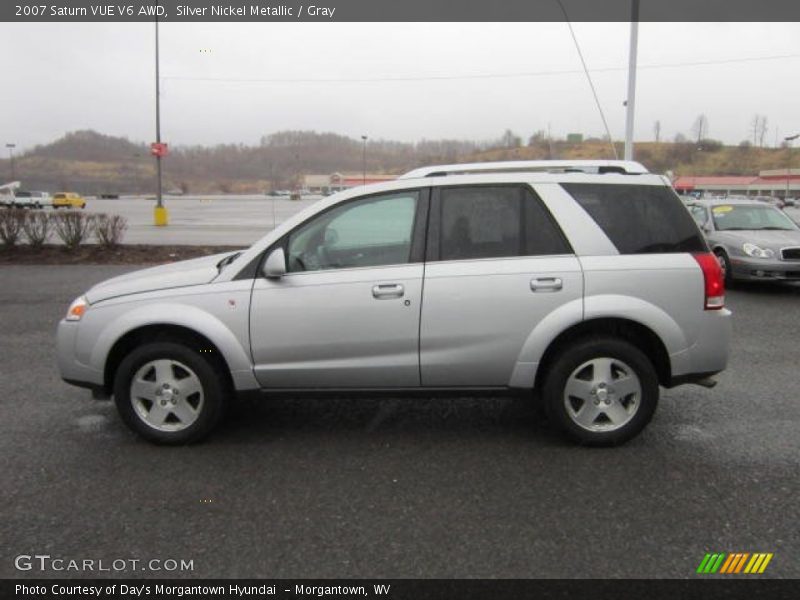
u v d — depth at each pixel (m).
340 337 4.18
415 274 4.16
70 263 14.17
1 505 3.53
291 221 4.29
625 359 4.16
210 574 2.91
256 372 4.24
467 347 4.16
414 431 4.64
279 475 3.91
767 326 8.12
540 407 5.14
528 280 4.10
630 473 3.90
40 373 6.10
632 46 16.61
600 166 4.38
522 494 3.64
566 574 2.89
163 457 4.18
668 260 4.15
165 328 4.32
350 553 3.07
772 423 4.71
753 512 3.42
